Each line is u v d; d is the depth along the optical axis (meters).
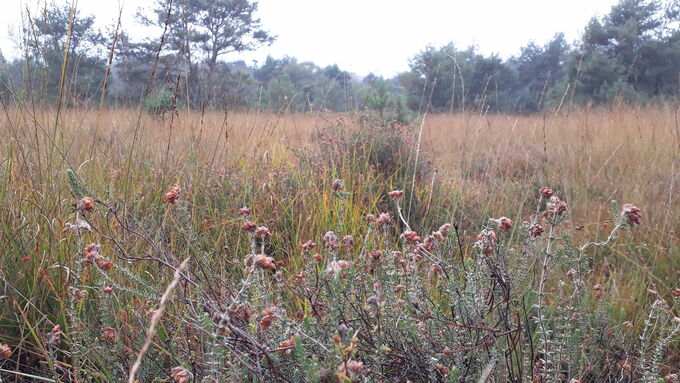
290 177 3.90
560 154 6.12
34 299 2.02
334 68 26.06
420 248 1.79
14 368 1.92
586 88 22.27
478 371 1.56
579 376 1.76
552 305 2.14
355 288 1.91
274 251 2.84
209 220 3.02
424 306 1.79
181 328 1.77
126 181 2.79
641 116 9.18
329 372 1.14
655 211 3.96
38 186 2.62
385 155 4.64
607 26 24.16
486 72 25.45
